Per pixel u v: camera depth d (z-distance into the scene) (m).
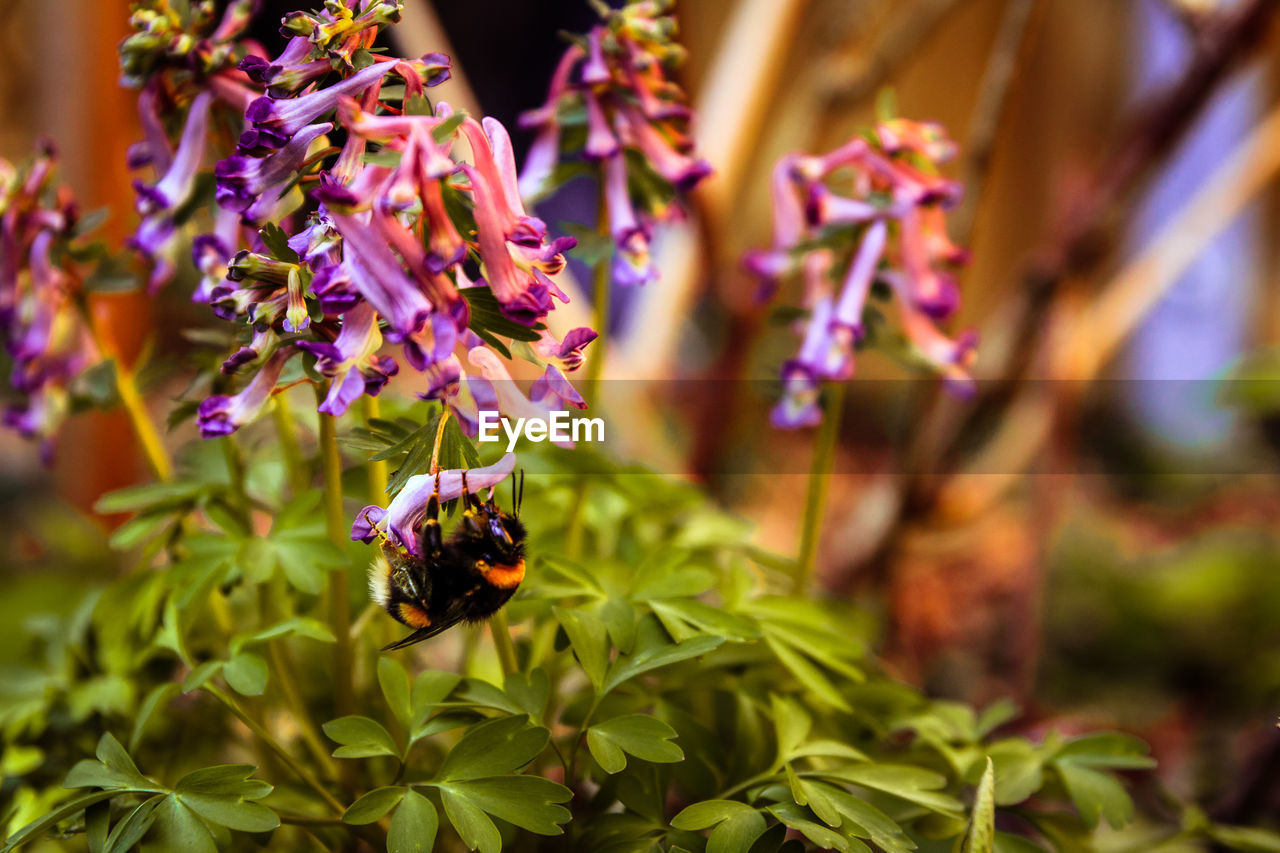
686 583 0.32
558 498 0.37
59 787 0.32
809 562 0.36
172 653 0.34
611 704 0.32
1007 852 0.32
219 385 0.32
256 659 0.31
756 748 0.32
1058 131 1.12
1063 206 0.55
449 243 0.27
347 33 0.28
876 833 0.30
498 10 1.27
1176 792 0.52
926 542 0.69
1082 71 1.11
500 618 0.31
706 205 0.50
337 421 0.34
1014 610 0.62
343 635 0.32
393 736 0.32
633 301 0.97
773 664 0.34
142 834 0.29
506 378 0.29
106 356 0.34
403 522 0.28
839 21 0.54
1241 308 1.17
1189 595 0.73
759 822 0.30
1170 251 0.60
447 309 0.27
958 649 0.68
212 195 0.32
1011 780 0.32
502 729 0.30
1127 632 0.71
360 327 0.28
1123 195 0.51
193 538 0.32
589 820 0.32
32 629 0.37
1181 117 0.49
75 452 0.53
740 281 0.54
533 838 0.32
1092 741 0.33
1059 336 0.55
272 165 0.28
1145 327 1.15
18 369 0.33
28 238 0.33
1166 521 0.97
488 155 0.28
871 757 0.34
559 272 0.28
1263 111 1.03
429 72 0.28
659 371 0.58
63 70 0.47
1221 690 0.66
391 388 0.43
